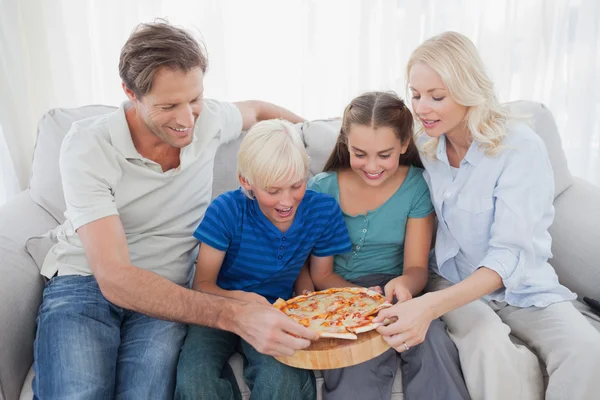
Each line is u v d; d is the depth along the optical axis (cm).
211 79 209
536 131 174
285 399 122
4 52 192
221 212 142
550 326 134
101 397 118
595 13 218
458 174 147
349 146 146
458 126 143
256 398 123
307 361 117
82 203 129
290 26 212
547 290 142
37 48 198
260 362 127
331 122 186
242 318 122
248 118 172
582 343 125
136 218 143
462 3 212
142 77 122
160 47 122
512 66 221
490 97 139
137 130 138
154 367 125
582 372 123
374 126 139
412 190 156
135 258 143
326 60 215
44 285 148
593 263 155
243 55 214
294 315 131
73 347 123
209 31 205
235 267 146
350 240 155
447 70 133
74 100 205
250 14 210
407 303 126
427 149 153
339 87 220
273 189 131
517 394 128
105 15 199
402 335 120
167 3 204
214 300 125
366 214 156
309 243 147
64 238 146
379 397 128
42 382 119
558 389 125
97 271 125
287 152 130
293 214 139
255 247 144
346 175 160
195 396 121
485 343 128
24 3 193
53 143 168
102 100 209
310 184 161
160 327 134
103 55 203
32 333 139
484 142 139
